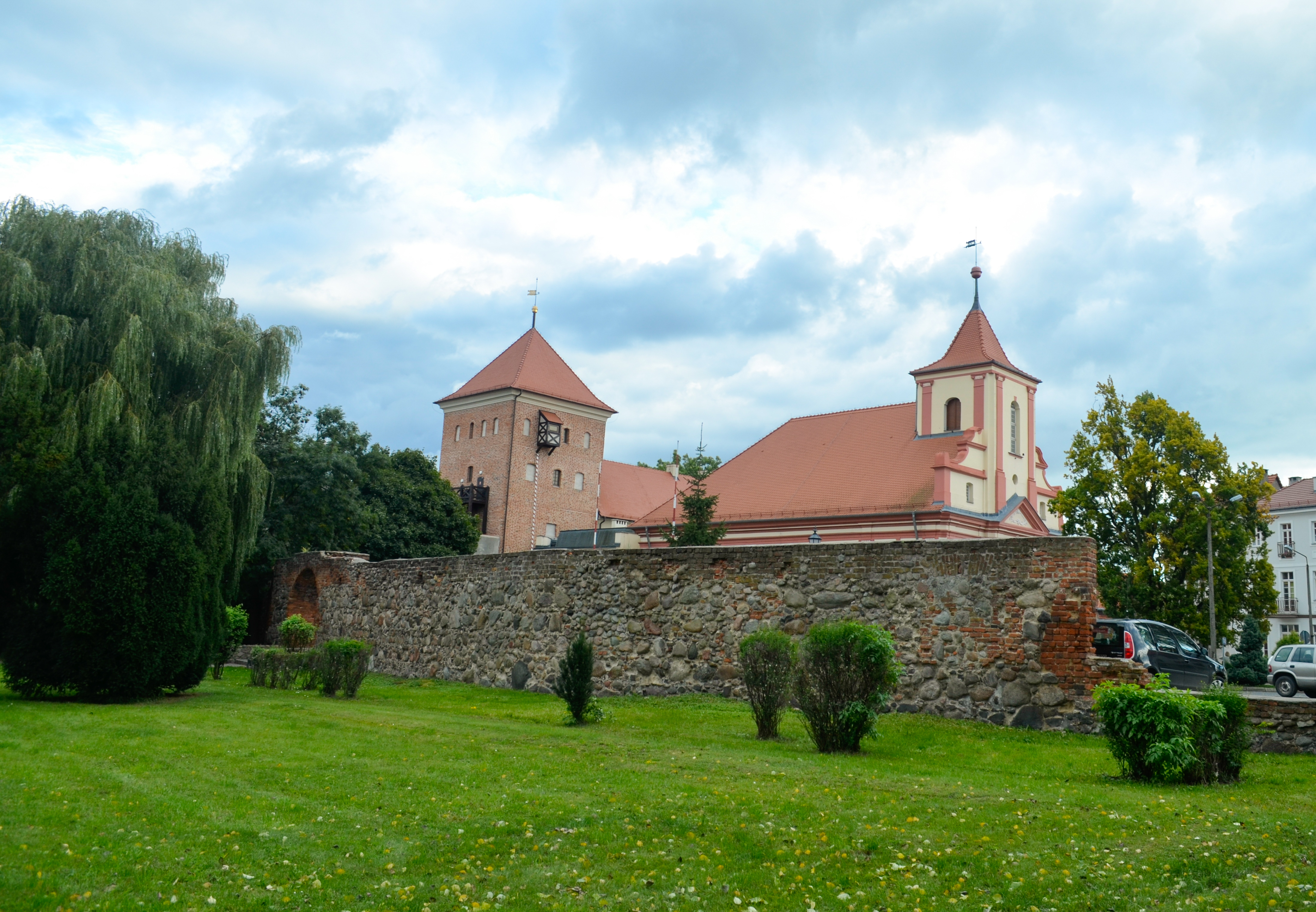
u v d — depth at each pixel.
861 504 43.72
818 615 17.17
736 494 47.81
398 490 49.78
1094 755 12.57
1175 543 36.78
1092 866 7.11
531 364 72.06
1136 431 38.94
